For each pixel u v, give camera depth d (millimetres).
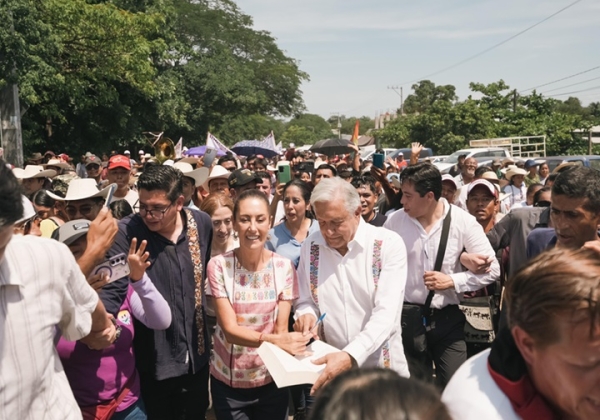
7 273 2070
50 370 2262
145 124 30125
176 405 3748
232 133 42344
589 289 1421
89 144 27344
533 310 1484
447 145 40344
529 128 39281
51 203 5957
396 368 3496
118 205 5078
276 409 3631
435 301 4207
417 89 77625
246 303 3492
